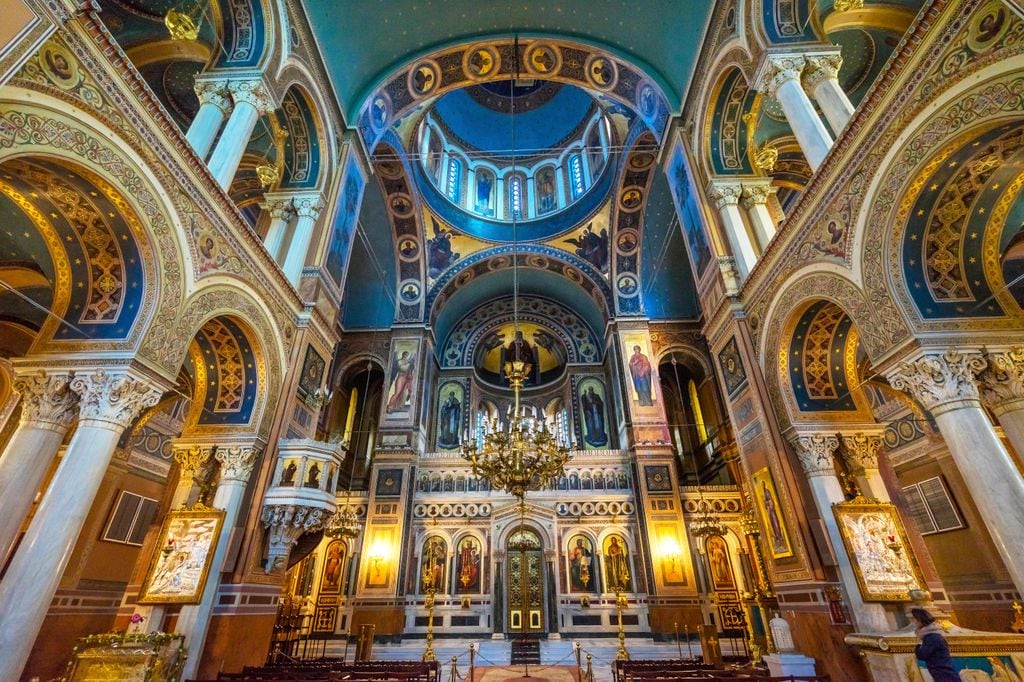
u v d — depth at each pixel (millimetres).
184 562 7418
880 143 6035
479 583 16125
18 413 10352
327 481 9023
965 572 9906
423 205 20844
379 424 18609
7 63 4234
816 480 7902
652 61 13367
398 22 12906
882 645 5957
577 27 13891
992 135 5004
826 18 9320
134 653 6012
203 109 8547
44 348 5785
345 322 21797
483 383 24016
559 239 22219
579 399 22234
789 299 8133
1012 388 5473
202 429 8500
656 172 18891
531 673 10414
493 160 25000
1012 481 4758
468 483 17938
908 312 5652
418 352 20094
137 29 9719
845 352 8500
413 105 15203
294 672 6836
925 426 10805
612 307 21000
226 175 7926
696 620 14789
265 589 8336
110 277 6074
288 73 9844
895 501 11414
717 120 11133
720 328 10539
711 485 18438
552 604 15500
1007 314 5629
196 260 6844
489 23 13953
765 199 10781
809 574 7570
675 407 22844
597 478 17828
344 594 15531
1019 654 5512
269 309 8938
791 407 8383
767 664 7719
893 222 5859
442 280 21984
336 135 12070
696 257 11883
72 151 4957
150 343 5957
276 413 9070
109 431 5551
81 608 9312
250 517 8203
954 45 5086
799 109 7988
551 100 24172
